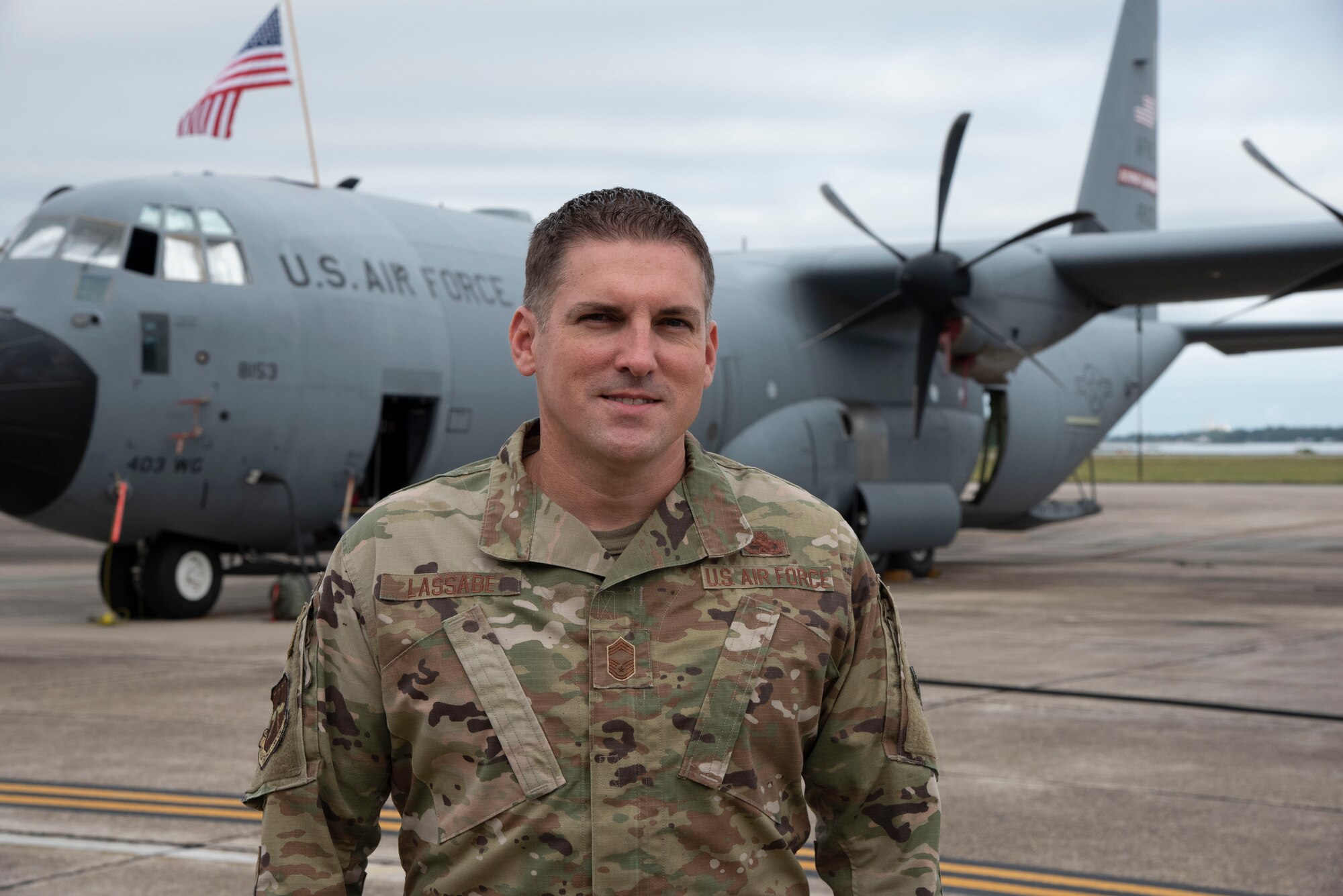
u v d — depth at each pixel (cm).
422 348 1316
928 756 200
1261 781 648
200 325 1182
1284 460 11906
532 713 182
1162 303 1822
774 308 1725
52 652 1078
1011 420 1984
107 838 545
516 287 1439
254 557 1360
